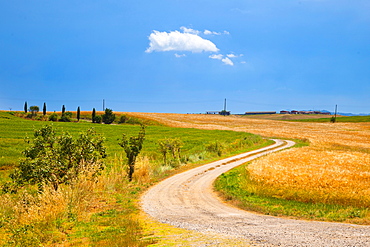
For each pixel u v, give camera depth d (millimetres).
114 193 19453
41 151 17438
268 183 22578
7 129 58031
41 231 9992
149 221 11953
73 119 127688
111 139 56562
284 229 10000
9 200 14570
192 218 12750
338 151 47344
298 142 70188
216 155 47656
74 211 13125
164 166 34688
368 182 22188
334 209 15930
